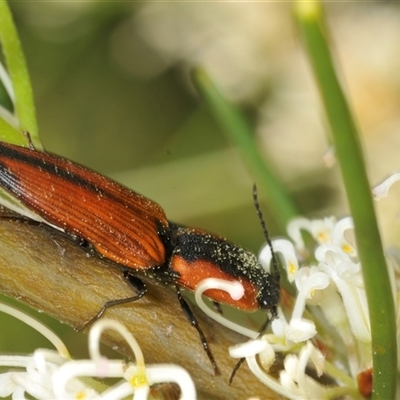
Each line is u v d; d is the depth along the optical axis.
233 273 0.09
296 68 0.12
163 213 0.09
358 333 0.09
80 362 0.09
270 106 0.12
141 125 0.13
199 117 0.12
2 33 0.09
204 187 0.11
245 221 0.12
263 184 0.10
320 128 0.12
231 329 0.09
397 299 0.09
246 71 0.12
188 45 0.12
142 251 0.09
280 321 0.09
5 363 0.09
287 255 0.09
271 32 0.12
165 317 0.09
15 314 0.09
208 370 0.09
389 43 0.11
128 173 0.11
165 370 0.09
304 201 0.12
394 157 0.11
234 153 0.11
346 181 0.08
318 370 0.09
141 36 0.12
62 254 0.09
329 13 0.12
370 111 0.11
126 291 0.09
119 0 0.12
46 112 0.13
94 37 0.12
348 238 0.09
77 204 0.09
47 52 0.12
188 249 0.09
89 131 0.13
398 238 0.11
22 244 0.09
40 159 0.09
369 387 0.09
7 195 0.09
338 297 0.09
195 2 0.12
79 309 0.09
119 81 0.13
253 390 0.09
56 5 0.12
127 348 0.09
